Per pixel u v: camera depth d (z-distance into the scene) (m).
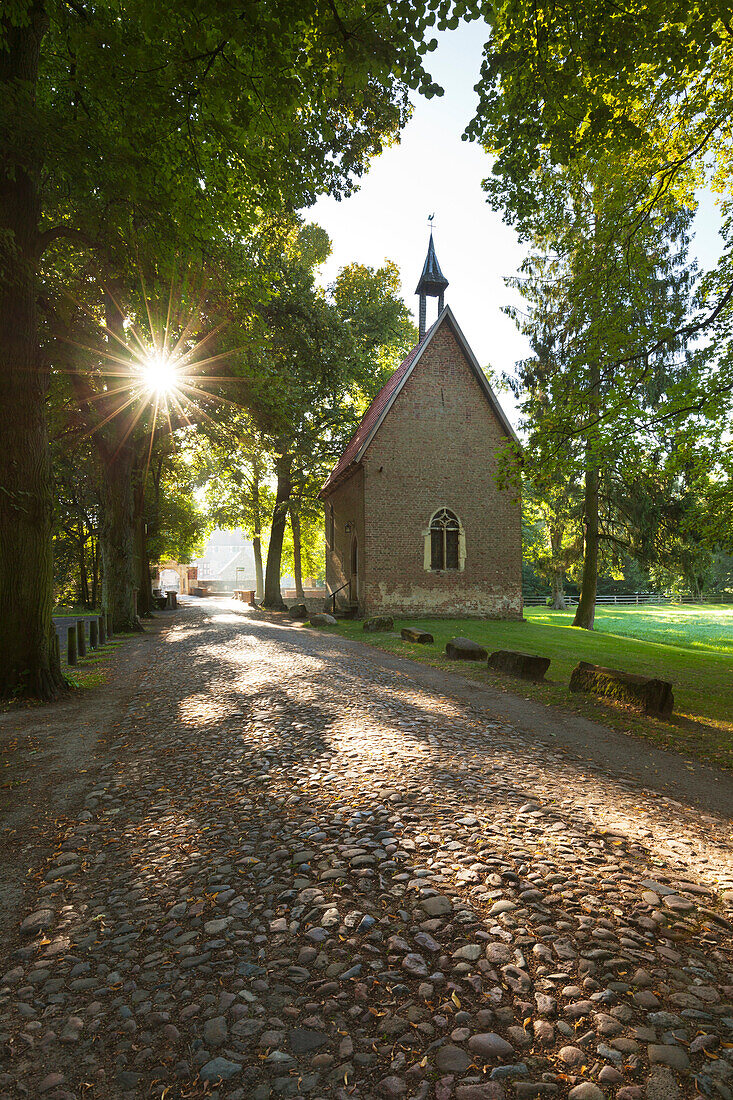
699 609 46.44
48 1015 2.61
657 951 2.85
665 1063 2.16
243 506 39.81
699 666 12.84
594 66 6.21
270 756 6.05
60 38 8.14
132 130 6.66
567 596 58.88
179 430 25.00
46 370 9.62
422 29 5.22
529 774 5.50
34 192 8.97
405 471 23.58
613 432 9.59
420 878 3.54
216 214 8.99
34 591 9.43
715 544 10.16
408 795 4.88
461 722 7.41
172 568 77.25
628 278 10.27
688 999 2.52
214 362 14.45
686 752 6.36
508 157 8.04
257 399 15.82
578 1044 2.26
